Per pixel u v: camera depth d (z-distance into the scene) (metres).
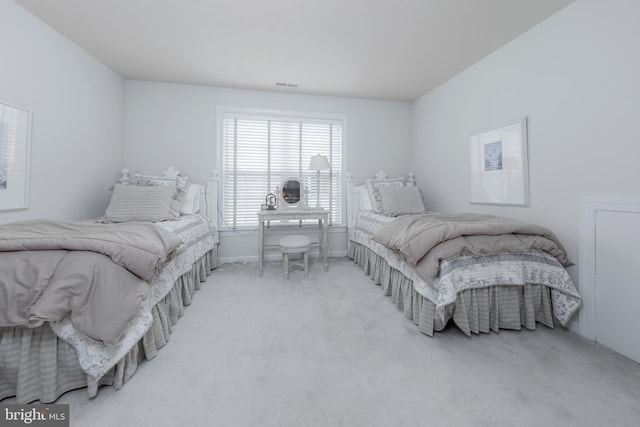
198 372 1.35
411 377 1.33
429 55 2.60
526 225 1.81
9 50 1.82
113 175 2.95
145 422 1.06
